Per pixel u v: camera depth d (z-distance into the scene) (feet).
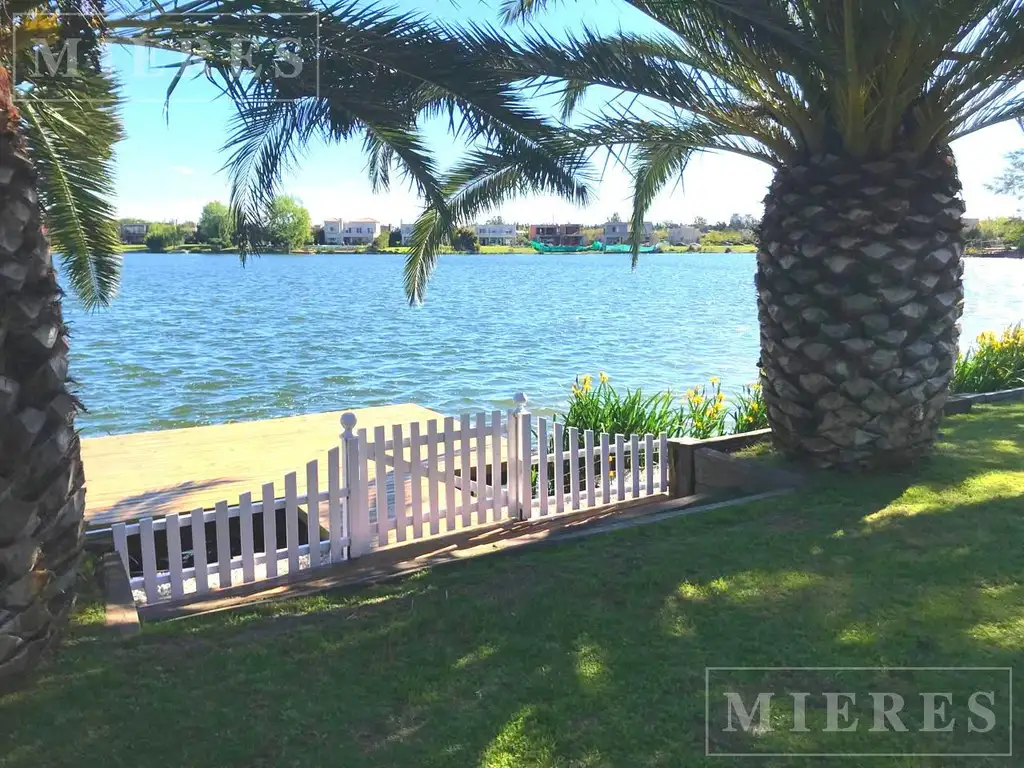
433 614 13.41
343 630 13.06
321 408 51.88
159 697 10.82
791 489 20.40
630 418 29.35
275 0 14.87
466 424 19.92
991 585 13.91
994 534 16.47
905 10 15.76
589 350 76.69
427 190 20.51
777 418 22.30
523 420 20.86
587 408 29.58
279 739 9.80
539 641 12.35
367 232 517.96
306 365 69.36
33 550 10.94
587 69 20.65
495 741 9.70
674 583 14.47
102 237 24.44
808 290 20.45
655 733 9.84
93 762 9.34
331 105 17.22
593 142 22.70
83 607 13.79
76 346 81.35
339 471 17.79
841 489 20.02
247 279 252.83
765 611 13.19
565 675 11.25
